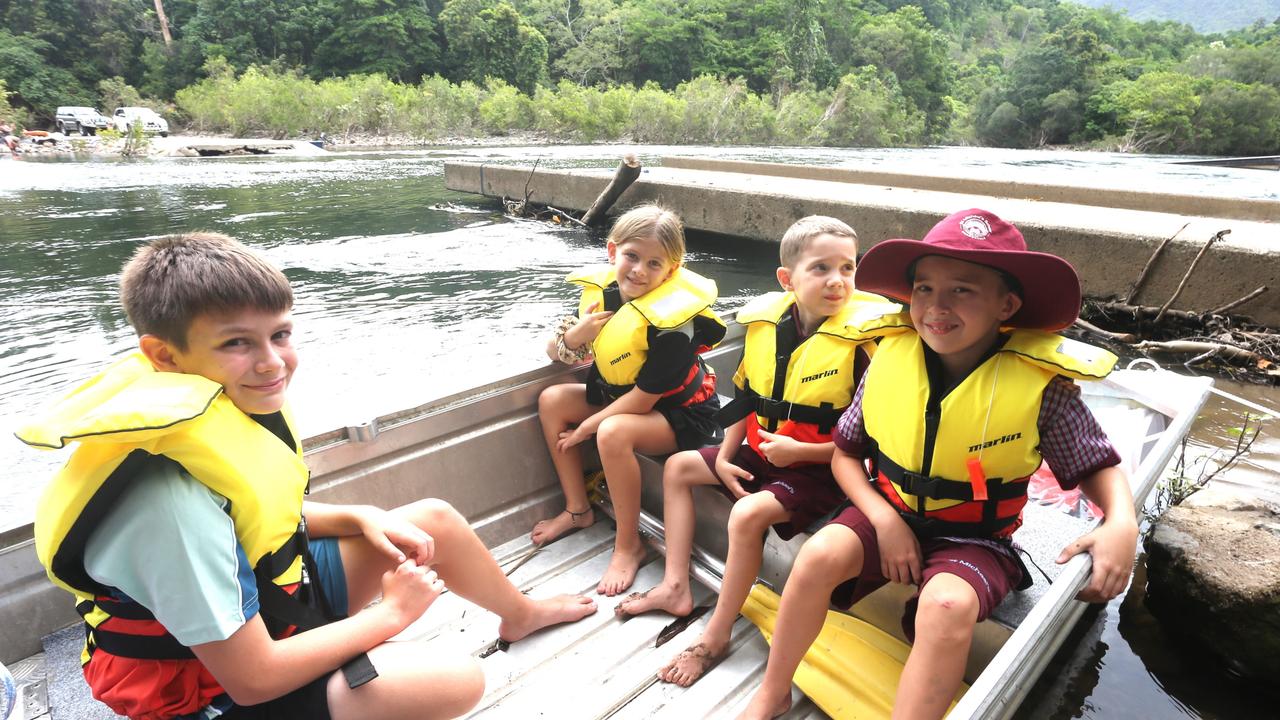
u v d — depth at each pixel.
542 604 1.72
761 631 1.70
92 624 1.04
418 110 39.25
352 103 38.28
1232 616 1.69
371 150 30.69
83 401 0.96
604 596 1.86
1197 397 2.14
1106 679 1.75
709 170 13.22
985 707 0.97
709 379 2.12
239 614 0.99
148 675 1.04
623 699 1.53
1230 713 1.65
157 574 0.94
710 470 1.82
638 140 39.59
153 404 0.92
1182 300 4.80
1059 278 1.22
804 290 1.72
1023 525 1.68
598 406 2.13
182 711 1.06
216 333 1.02
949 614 1.19
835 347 1.68
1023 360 1.31
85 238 9.67
